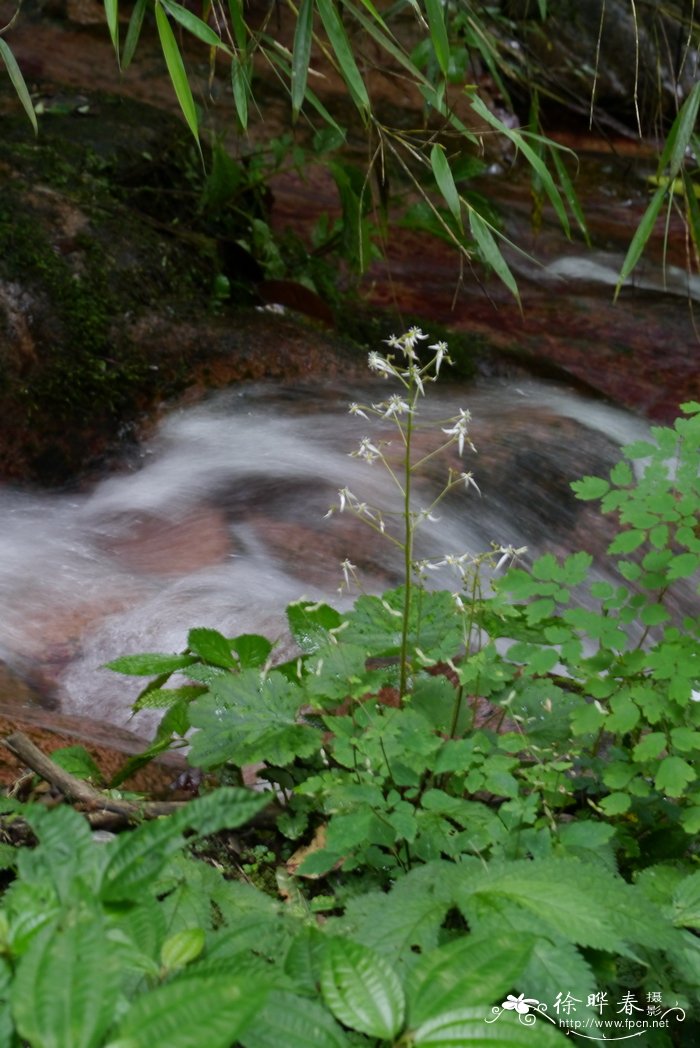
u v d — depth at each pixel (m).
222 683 2.02
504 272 3.04
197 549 3.71
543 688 2.12
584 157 8.98
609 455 4.71
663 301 6.86
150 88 7.91
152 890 1.61
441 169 3.09
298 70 2.84
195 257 5.04
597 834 1.72
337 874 1.88
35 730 2.29
